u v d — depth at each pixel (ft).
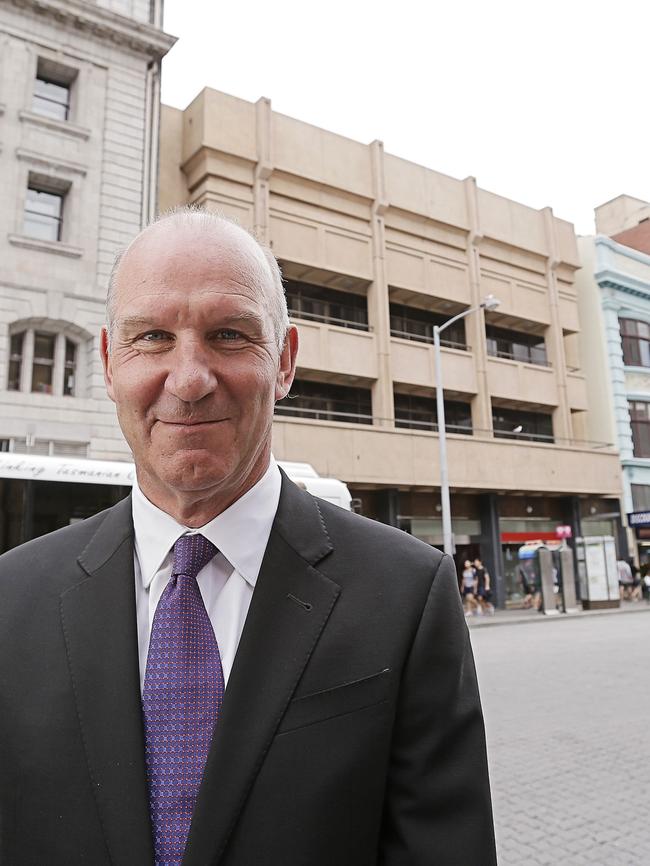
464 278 77.36
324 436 60.18
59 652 3.79
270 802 3.31
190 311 3.87
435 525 71.87
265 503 4.16
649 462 85.66
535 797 15.60
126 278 4.08
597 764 17.85
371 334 68.13
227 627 3.84
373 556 4.15
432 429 75.00
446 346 77.71
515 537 77.36
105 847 3.32
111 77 57.57
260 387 4.02
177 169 63.72
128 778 3.39
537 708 24.08
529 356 85.61
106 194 55.72
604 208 119.75
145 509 4.13
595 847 13.02
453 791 3.65
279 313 4.48
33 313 51.24
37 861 3.42
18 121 52.95
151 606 3.95
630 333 89.92
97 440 52.03
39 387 51.85
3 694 3.76
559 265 85.87
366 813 3.45
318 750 3.44
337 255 67.77
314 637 3.70
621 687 27.63
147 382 3.88
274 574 3.87
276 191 64.64
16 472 28.48
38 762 3.53
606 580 69.51
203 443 3.81
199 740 3.52
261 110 64.03
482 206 79.82
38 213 54.03
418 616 3.91
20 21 53.98
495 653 37.96
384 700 3.63
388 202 71.26
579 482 77.56
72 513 29.09
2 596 4.12
